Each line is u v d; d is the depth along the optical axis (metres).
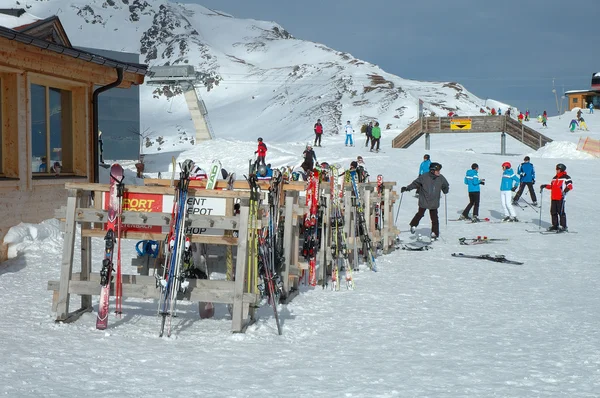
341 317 7.49
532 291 9.23
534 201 23.44
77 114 13.39
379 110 175.38
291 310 7.84
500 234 16.50
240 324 6.58
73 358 5.50
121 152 68.12
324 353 5.94
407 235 16.19
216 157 39.84
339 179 13.02
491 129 45.78
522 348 6.18
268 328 6.86
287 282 8.24
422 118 47.12
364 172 12.86
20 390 4.61
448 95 195.75
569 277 10.43
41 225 11.27
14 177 10.96
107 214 6.86
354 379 5.13
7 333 6.24
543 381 5.15
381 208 13.36
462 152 40.59
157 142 168.62
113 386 4.80
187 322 7.11
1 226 10.48
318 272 9.88
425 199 15.13
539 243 14.76
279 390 4.82
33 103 11.84
